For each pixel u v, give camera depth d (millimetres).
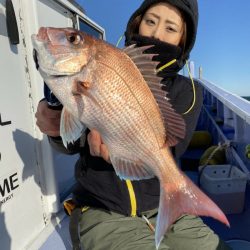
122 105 516
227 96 1487
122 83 509
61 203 1075
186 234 756
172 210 554
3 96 768
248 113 1021
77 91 487
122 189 765
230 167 1179
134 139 539
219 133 1656
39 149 934
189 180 578
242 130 1315
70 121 510
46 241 873
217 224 1020
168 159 569
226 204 1070
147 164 558
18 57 842
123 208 770
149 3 793
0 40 762
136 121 531
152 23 807
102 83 498
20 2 853
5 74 779
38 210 917
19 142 829
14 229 787
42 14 1021
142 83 526
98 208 791
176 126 567
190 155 1606
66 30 478
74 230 759
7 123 778
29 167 878
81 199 813
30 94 896
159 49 786
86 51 482
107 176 773
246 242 905
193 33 828
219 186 1063
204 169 1181
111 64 499
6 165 765
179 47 791
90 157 791
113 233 728
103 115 509
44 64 476
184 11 790
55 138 710
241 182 1059
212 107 2174
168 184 566
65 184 1207
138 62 526
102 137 532
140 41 797
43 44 473
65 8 1250
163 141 562
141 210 779
